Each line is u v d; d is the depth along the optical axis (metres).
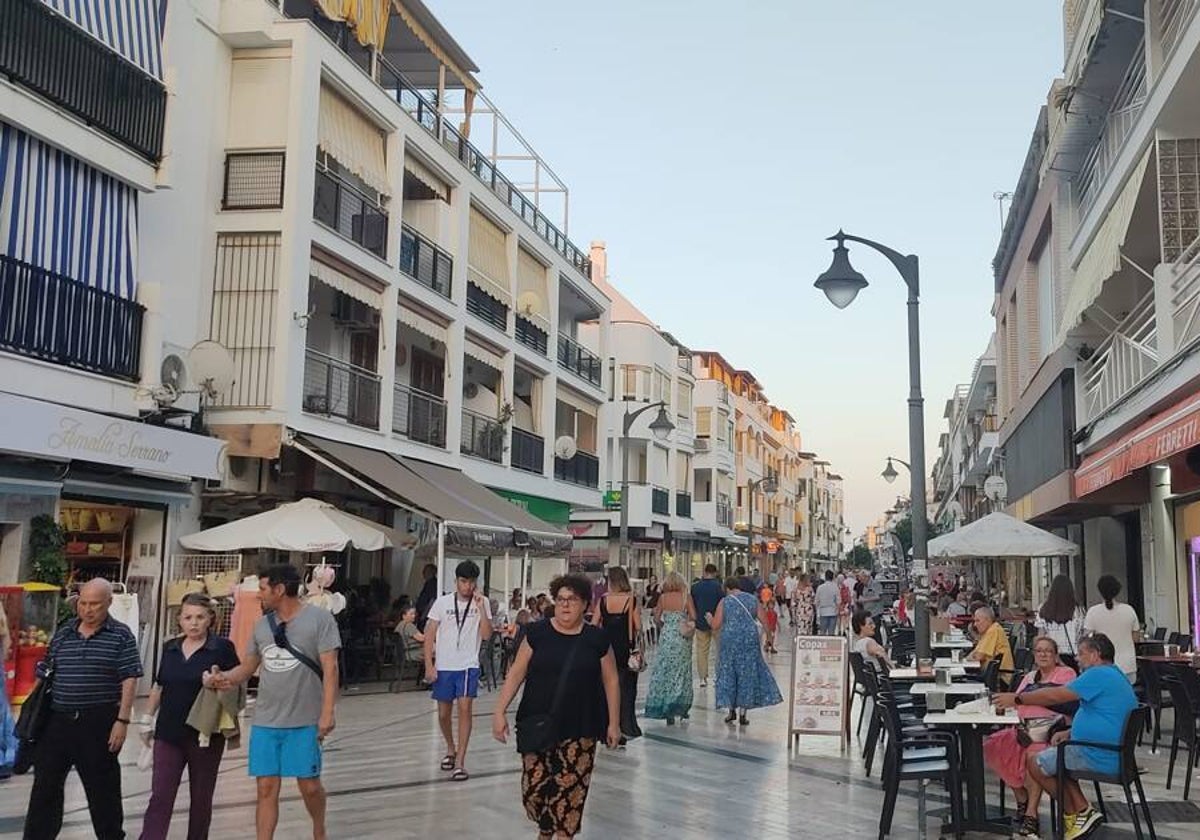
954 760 8.22
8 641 10.73
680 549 54.72
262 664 6.79
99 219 15.45
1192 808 9.33
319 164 20.56
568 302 37.47
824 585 27.69
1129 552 23.86
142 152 16.05
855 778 10.57
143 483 15.98
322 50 19.72
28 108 13.82
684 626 14.39
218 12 18.97
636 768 10.96
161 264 17.36
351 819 8.38
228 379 17.36
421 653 18.98
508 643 20.67
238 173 19.06
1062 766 7.91
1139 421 16.41
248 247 18.84
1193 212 14.33
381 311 22.22
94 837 7.69
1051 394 23.62
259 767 6.68
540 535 23.41
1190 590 17.06
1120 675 7.96
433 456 24.55
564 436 33.59
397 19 24.86
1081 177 22.69
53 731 6.78
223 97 19.11
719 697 14.31
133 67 15.81
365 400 21.73
